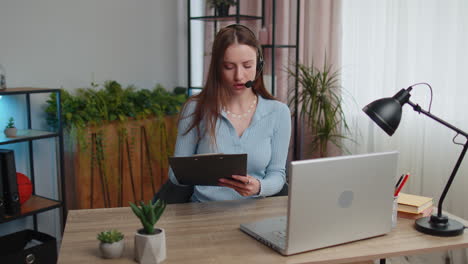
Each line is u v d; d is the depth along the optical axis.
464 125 2.86
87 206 3.10
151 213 1.35
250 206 1.88
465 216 2.88
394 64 3.20
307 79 3.47
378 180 1.52
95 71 3.36
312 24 3.66
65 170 3.14
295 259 1.39
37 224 3.13
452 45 2.89
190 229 1.63
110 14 3.40
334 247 1.49
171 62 3.88
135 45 3.60
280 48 3.84
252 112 2.12
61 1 3.11
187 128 2.08
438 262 2.94
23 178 2.70
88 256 1.41
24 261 2.49
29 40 2.97
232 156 1.61
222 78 2.04
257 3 3.84
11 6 2.87
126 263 1.36
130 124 3.29
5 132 2.66
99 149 3.11
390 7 3.18
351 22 3.46
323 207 1.43
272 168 2.11
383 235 1.60
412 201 1.80
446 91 2.93
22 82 2.96
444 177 2.98
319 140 3.59
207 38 3.95
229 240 1.53
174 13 3.85
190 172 1.70
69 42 3.18
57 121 3.03
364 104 3.40
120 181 3.26
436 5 2.92
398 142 3.20
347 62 3.51
